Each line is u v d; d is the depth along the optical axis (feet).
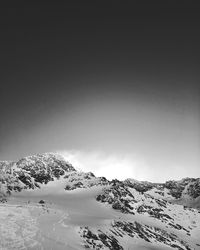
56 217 490.08
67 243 386.73
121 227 544.21
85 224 484.74
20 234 382.22
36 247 352.90
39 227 419.13
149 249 499.51
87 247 402.72
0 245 344.90
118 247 456.86
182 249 575.38
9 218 434.30
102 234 463.83
